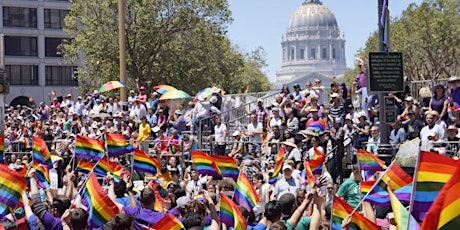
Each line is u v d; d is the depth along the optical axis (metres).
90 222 12.88
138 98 32.66
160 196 16.88
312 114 24.27
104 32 57.25
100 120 33.94
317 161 17.61
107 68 57.62
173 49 59.22
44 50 87.94
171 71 59.09
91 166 18.88
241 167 20.97
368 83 19.02
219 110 29.17
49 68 88.44
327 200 15.47
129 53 57.88
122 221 10.56
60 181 25.20
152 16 56.88
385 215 14.41
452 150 19.47
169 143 26.98
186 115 32.09
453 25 75.56
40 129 32.53
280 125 24.92
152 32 57.16
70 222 11.86
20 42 87.19
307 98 26.83
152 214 13.09
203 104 28.97
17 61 86.62
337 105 27.17
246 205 14.27
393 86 18.97
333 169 22.08
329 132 23.62
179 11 57.22
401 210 10.63
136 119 32.38
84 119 37.53
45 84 88.12
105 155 19.27
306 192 14.30
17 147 32.28
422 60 77.56
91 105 39.25
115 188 15.48
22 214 14.79
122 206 13.71
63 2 88.06
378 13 19.62
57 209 13.62
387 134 19.77
